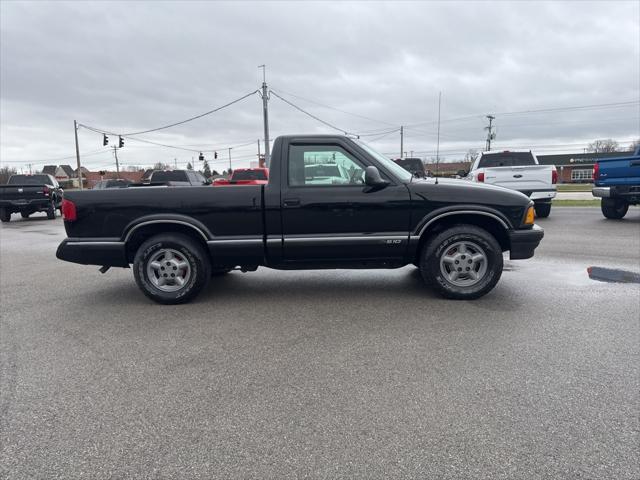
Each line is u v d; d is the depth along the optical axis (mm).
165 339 4074
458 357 3541
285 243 4980
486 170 12266
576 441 2457
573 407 2789
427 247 4984
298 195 4922
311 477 2229
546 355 3537
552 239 9266
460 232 4906
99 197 5020
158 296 5086
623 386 3031
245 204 4941
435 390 3031
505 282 5820
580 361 3420
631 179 11289
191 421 2730
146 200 4996
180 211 4988
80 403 2961
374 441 2498
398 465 2301
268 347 3840
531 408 2785
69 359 3662
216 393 3059
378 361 3506
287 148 4992
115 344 3975
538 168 12023
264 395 3021
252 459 2373
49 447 2502
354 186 4953
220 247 4996
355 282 6035
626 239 9125
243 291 5695
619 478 2176
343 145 5000
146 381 3252
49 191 17844
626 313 4504
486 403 2854
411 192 4918
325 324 4383
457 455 2363
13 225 16359
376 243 4973
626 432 2527
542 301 4953
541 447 2412
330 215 4945
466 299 5031
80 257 5090
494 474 2219
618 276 6086
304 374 3318
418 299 5148
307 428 2633
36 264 8008
